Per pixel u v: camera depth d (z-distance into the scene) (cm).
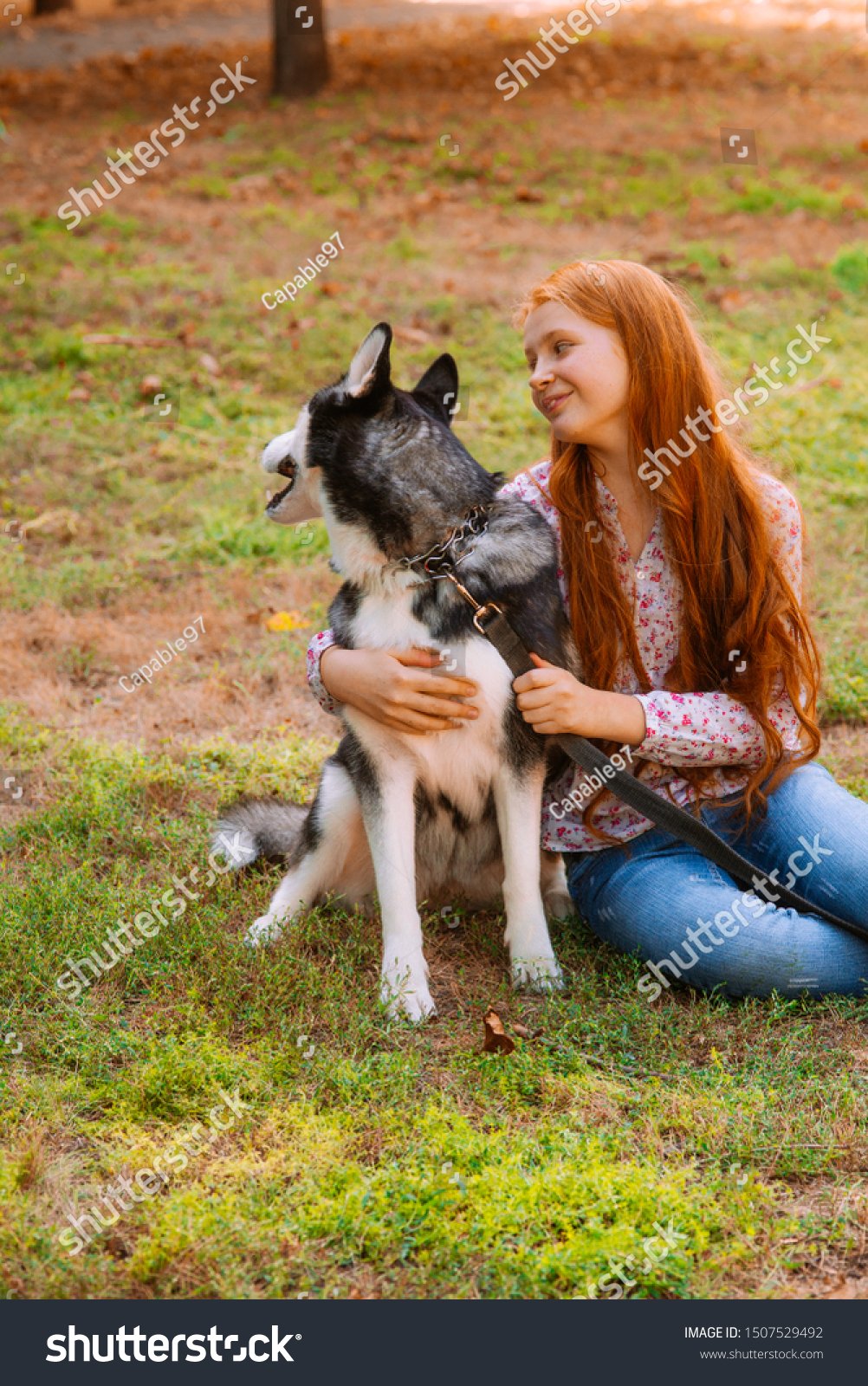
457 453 287
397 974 282
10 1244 205
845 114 1367
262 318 839
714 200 1080
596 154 1215
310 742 426
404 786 292
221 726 447
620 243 962
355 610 294
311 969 287
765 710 282
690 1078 249
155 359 779
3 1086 248
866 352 770
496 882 327
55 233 1013
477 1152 225
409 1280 200
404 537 278
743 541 281
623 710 278
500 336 794
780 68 1573
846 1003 272
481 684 275
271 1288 199
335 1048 264
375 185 1145
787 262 911
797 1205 216
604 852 301
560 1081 247
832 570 531
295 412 705
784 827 287
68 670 485
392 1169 222
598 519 290
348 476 280
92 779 391
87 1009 278
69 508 618
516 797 286
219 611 525
